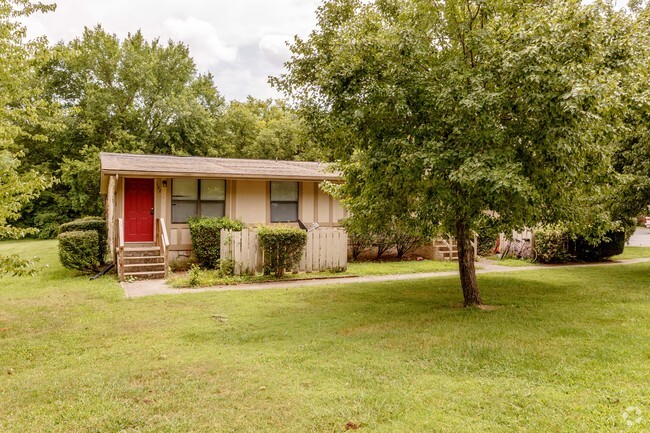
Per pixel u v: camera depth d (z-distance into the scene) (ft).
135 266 37.09
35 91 25.94
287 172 48.93
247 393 13.08
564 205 24.02
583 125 19.07
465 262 25.98
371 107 21.26
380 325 21.24
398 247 50.67
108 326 21.43
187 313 24.06
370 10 24.62
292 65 25.79
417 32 21.61
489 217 23.99
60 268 42.96
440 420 11.25
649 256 53.01
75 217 95.35
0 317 23.50
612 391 12.81
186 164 47.98
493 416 11.43
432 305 26.32
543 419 11.21
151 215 44.57
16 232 21.99
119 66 101.60
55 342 18.88
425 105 21.08
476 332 19.49
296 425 11.11
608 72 19.19
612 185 26.50
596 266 44.34
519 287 32.22
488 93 19.02
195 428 11.03
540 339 18.19
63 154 95.45
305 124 25.52
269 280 35.96
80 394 13.17
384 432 10.69
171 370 15.11
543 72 17.85
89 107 93.76
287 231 37.68
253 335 19.57
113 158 47.19
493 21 21.88
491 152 19.20
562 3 19.12
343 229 43.52
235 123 113.60
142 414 11.80
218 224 42.88
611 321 21.11
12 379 14.69
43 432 10.93
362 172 26.22
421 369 14.96
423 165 20.15
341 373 14.65
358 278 37.93
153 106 102.06
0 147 25.25
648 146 31.71
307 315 23.58
